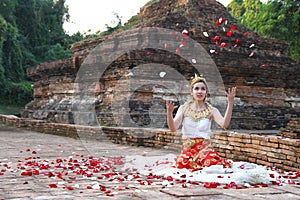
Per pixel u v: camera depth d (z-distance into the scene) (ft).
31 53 131.44
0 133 47.47
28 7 133.28
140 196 12.84
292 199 12.88
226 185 15.10
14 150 29.84
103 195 13.16
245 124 53.42
